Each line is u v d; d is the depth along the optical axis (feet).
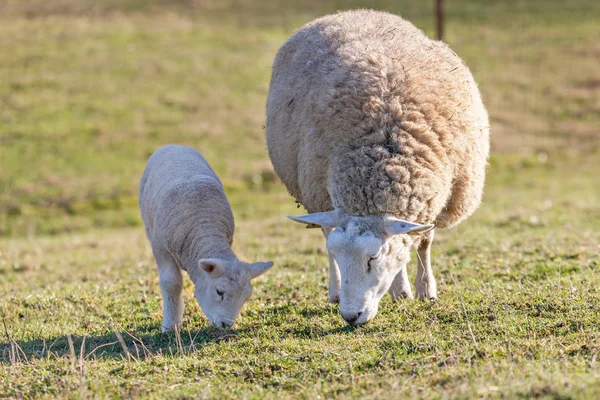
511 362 29.99
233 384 31.42
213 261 37.63
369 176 35.86
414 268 56.18
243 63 202.18
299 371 32.35
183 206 41.29
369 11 47.78
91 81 183.11
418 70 39.17
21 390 32.58
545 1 256.73
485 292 43.50
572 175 137.69
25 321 45.27
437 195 36.94
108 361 36.19
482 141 41.45
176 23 232.73
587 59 209.15
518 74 200.95
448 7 252.01
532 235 69.36
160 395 30.71
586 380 26.45
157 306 47.98
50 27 220.02
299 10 247.91
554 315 37.32
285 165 45.75
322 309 43.47
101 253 80.59
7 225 114.52
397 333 36.58
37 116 161.68
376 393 27.99
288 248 71.46
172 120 166.61
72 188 131.34
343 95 38.63
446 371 29.73
